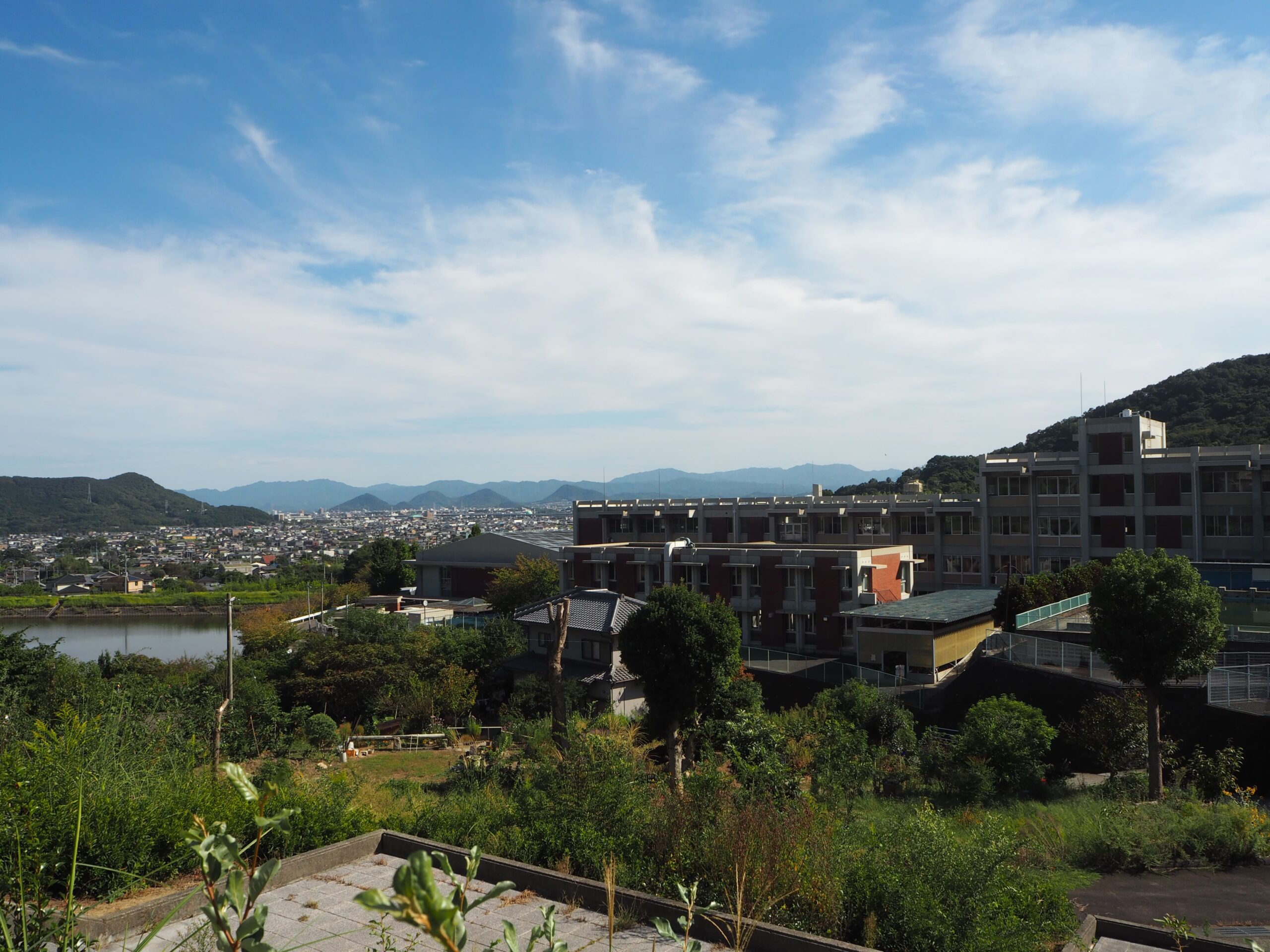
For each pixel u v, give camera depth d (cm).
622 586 5656
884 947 810
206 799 960
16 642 2670
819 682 3856
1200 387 9950
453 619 6222
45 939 515
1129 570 2081
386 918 769
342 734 3456
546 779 1229
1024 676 3181
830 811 1538
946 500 5884
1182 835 1519
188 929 707
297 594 11138
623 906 819
